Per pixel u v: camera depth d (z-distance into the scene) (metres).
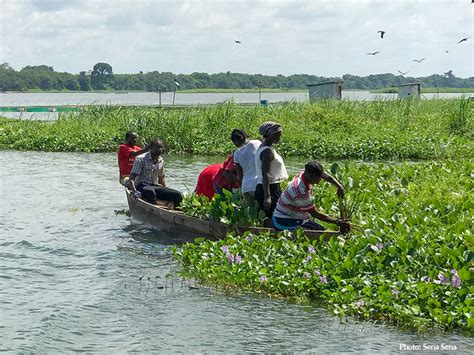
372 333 7.57
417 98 38.06
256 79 156.25
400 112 31.17
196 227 11.55
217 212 11.16
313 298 8.71
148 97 129.88
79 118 32.38
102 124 31.14
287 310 8.34
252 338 7.57
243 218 10.88
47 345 7.49
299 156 24.44
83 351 7.32
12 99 125.81
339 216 11.10
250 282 9.12
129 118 30.09
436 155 23.12
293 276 8.88
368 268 8.72
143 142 26.98
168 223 12.24
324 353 7.12
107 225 13.26
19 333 7.83
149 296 9.04
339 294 8.30
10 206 15.23
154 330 7.89
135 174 13.48
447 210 10.74
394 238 9.22
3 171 20.92
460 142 24.38
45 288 9.47
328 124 28.27
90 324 8.10
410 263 8.55
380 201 11.38
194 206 11.92
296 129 27.19
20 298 9.04
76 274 10.11
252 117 28.78
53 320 8.22
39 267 10.47
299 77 159.12
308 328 7.78
